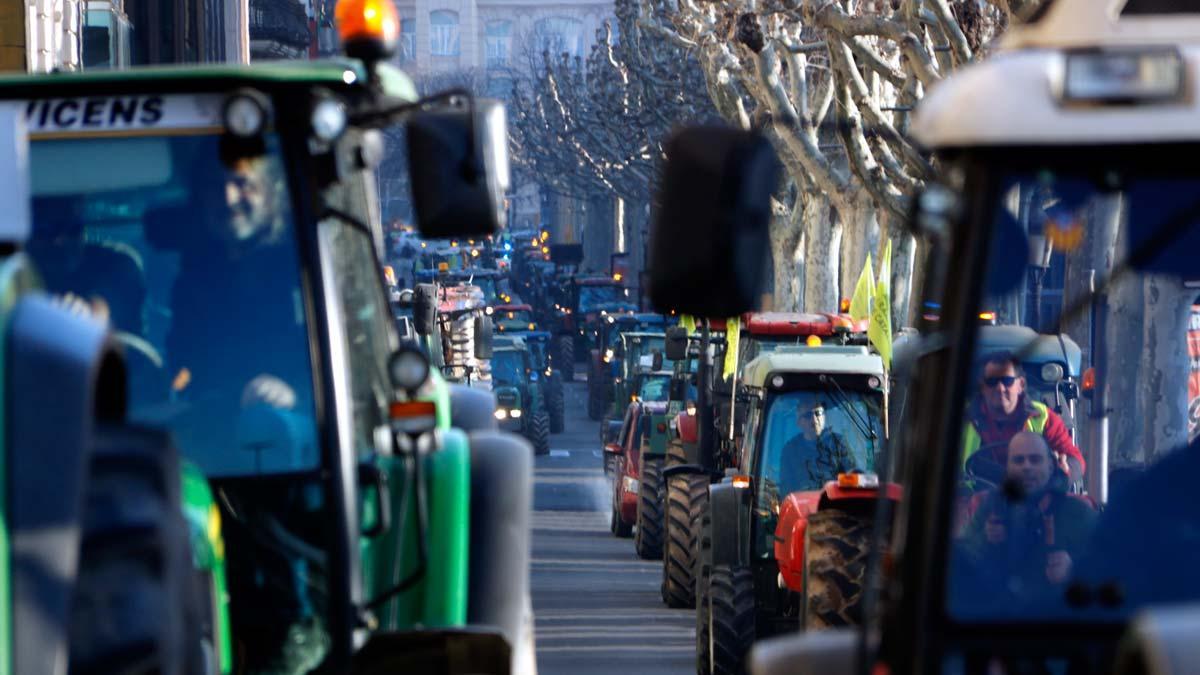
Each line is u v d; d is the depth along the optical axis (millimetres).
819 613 26203
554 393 133875
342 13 16484
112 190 15898
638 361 108500
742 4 82125
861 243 85938
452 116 15516
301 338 15797
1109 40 10352
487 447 17547
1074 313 10820
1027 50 10328
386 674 15664
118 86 15922
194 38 130000
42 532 8891
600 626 47375
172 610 9844
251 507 15648
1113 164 10242
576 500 90938
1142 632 7602
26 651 8789
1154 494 10812
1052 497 12367
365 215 17703
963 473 16219
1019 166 10289
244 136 15516
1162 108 9898
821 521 26859
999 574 10477
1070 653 10352
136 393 15688
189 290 15805
